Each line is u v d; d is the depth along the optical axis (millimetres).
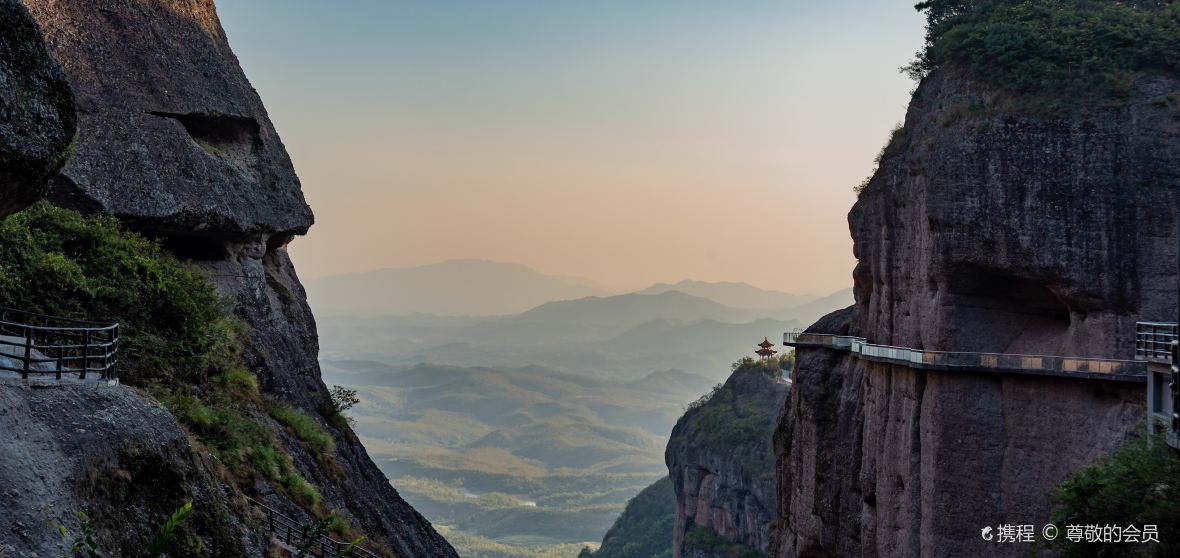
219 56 41750
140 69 37188
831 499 58312
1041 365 39500
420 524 47781
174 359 30031
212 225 37438
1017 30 44219
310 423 37281
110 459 18984
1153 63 41438
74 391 19469
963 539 41625
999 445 41312
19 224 28047
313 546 27672
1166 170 39344
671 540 185750
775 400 150125
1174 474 27375
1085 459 37812
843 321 72000
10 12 18000
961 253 43062
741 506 140625
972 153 42969
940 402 42844
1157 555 26625
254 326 39875
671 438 168875
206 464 22938
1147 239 39188
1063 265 40250
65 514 16984
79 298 27844
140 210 34812
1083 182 40438
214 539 20859
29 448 17297
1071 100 41438
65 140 18953
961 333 43844
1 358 20828
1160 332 35219
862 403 56531
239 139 41750
